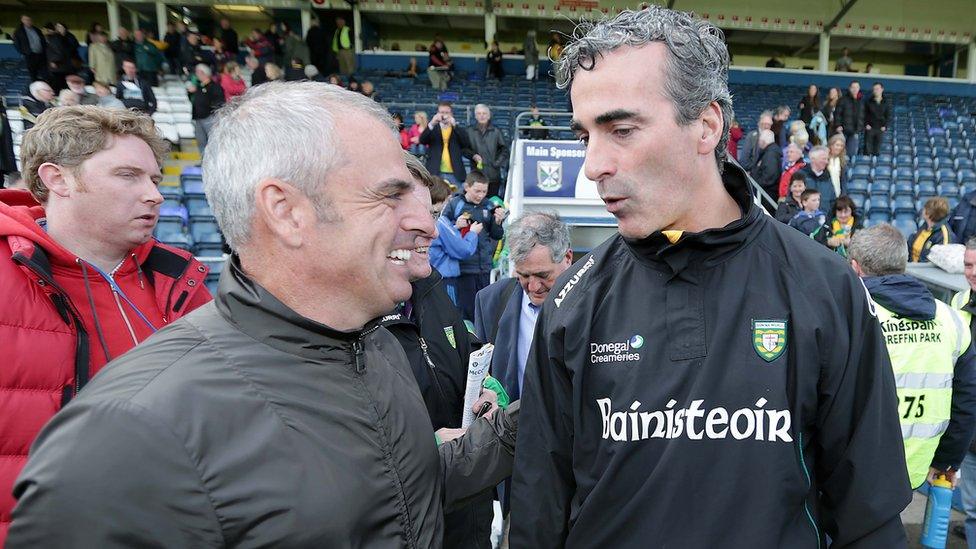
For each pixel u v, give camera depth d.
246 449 0.72
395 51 16.73
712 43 0.84
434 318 1.80
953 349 2.04
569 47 0.87
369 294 0.84
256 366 0.78
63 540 0.64
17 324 1.16
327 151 0.76
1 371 1.13
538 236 2.02
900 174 9.56
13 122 8.03
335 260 0.80
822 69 16.72
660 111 0.80
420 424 0.99
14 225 1.19
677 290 0.91
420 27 18.77
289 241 0.78
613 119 0.81
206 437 0.70
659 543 0.88
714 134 0.86
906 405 2.04
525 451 1.09
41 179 1.33
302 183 0.76
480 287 5.20
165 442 0.68
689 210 0.88
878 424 0.88
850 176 9.12
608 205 0.87
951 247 3.16
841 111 10.16
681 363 0.89
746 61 19.12
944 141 12.12
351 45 14.02
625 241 0.94
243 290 0.82
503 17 17.27
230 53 13.42
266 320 0.81
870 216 8.48
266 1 15.73
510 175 7.58
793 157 6.93
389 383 0.98
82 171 1.31
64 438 0.67
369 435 0.86
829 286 0.88
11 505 1.13
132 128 1.38
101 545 0.64
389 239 0.82
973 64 16.80
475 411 1.57
